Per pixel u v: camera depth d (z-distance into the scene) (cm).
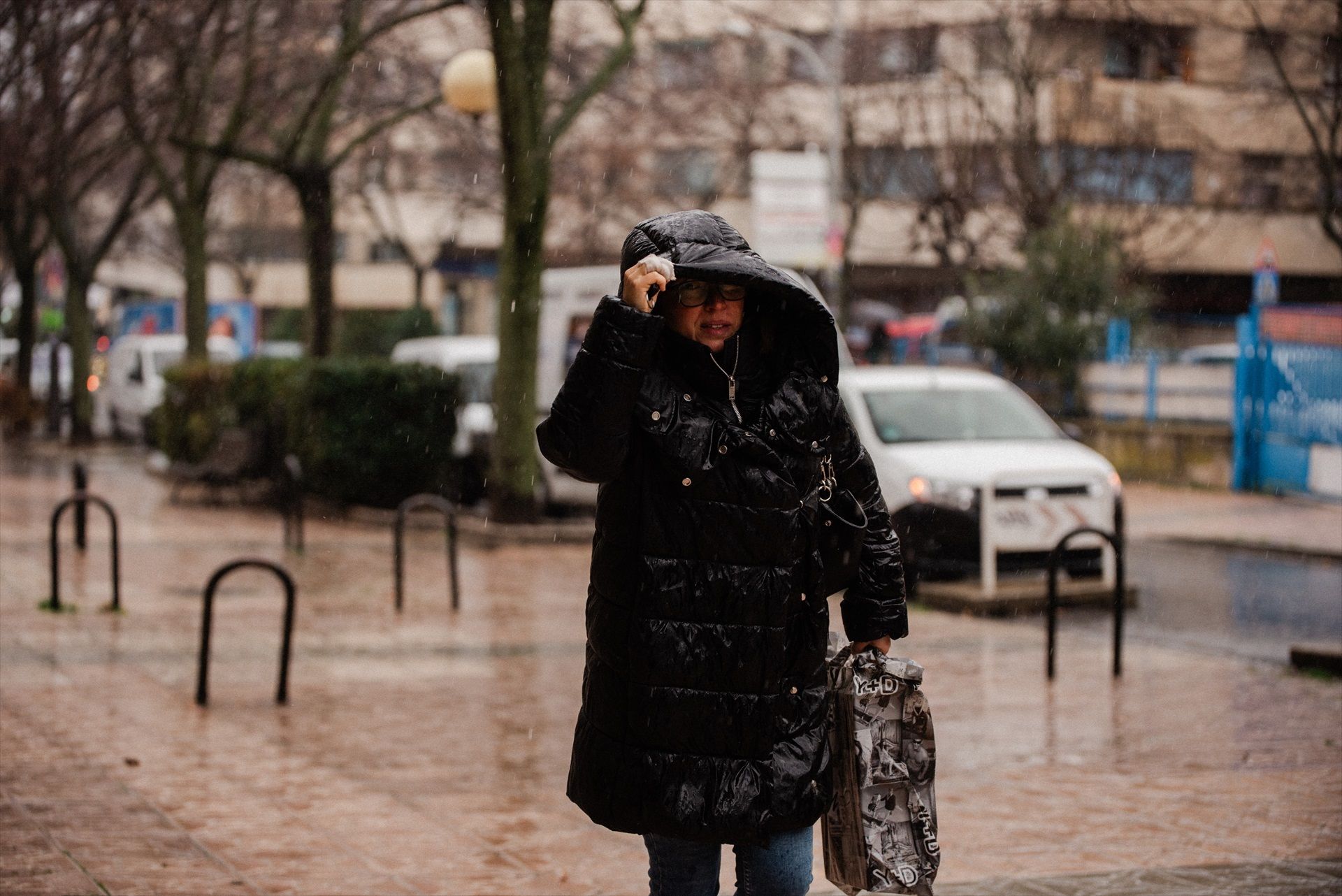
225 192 4309
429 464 2164
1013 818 696
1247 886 588
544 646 1175
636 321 359
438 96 2259
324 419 2131
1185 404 2836
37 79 1794
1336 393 2350
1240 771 790
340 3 2194
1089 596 1407
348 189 3794
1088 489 1431
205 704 938
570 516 2117
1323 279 3975
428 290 5778
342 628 1247
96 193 4034
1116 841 657
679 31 3309
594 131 3594
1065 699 981
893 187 4166
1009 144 2864
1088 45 2775
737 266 366
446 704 957
